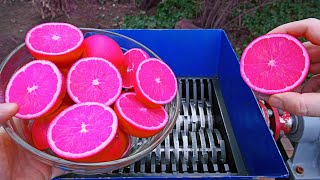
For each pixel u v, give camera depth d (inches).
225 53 18.8
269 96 13.9
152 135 12.7
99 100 12.6
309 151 18.0
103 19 38.6
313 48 15.7
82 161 11.4
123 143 12.7
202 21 37.1
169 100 13.3
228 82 18.4
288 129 17.2
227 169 16.2
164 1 39.5
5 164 13.8
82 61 12.9
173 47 19.4
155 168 16.1
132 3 41.1
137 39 19.0
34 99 11.9
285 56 13.8
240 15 36.7
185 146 16.8
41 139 12.0
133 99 13.0
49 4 37.0
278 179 18.5
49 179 14.7
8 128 12.0
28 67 12.4
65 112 11.9
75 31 13.7
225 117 18.1
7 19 37.4
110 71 13.0
